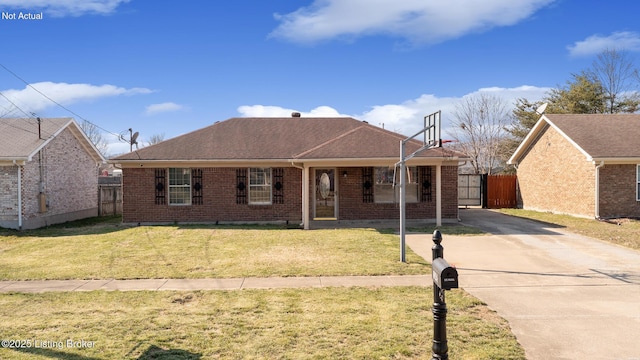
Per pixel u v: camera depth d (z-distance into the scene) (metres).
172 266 10.41
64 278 9.41
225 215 18.06
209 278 9.30
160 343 5.66
